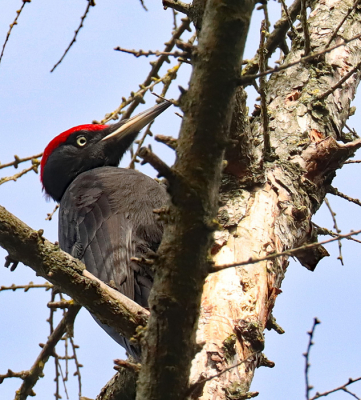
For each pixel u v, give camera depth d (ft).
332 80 39.52
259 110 38.81
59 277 23.59
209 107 18.90
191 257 19.34
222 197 32.96
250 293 28.58
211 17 18.86
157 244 34.81
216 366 25.66
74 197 37.35
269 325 31.83
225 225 31.50
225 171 33.50
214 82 18.81
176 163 19.30
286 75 39.93
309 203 34.73
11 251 23.82
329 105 38.32
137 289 32.58
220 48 18.72
